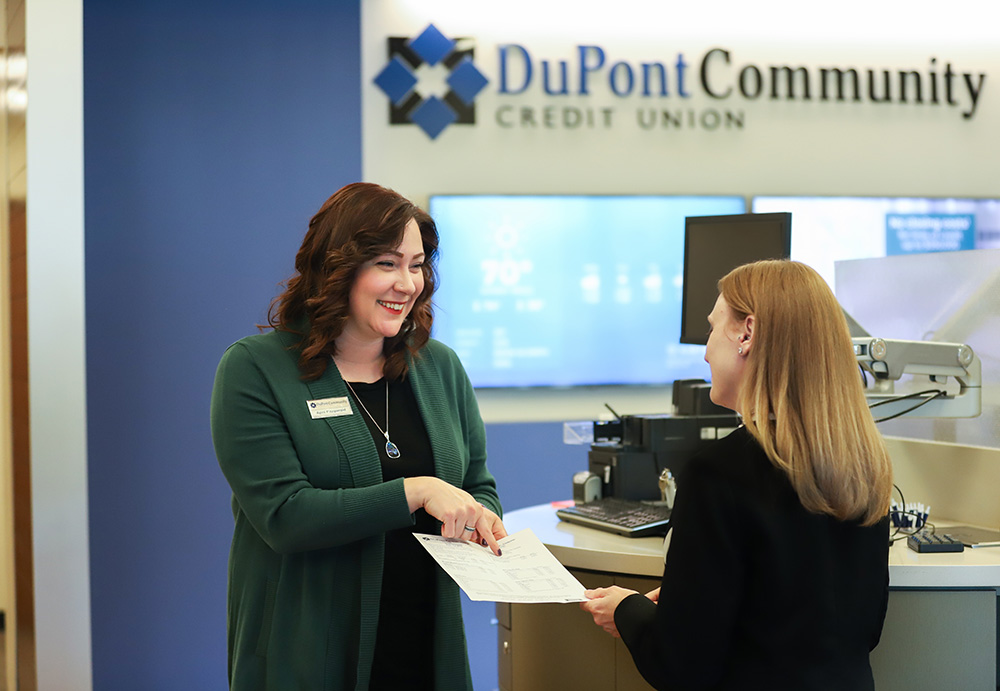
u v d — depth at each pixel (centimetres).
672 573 131
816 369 128
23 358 296
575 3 436
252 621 150
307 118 396
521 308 423
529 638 214
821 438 125
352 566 150
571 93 435
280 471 145
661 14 443
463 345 420
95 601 377
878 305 258
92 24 380
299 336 157
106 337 378
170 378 383
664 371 432
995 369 223
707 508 129
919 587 173
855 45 459
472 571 139
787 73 451
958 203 459
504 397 430
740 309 137
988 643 174
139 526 380
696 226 244
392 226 148
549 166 433
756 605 128
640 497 237
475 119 427
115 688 378
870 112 460
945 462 227
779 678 126
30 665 293
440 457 161
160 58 385
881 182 461
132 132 383
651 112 441
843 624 128
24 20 289
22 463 300
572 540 203
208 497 386
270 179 393
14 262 310
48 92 289
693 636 127
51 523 289
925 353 208
